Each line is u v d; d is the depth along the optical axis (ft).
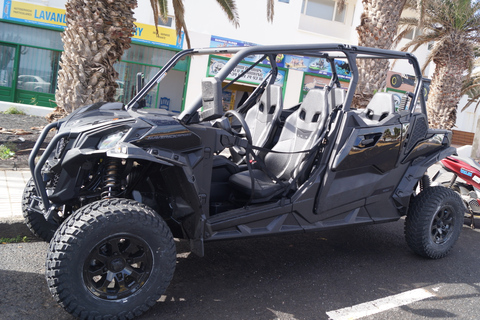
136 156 8.43
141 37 51.19
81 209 8.38
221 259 12.48
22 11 48.85
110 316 8.30
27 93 51.19
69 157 8.84
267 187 11.21
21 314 8.48
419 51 65.62
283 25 56.59
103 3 22.54
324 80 55.83
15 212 13.29
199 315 9.17
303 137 12.12
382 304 10.55
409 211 14.02
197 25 52.65
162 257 8.71
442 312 10.40
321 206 11.84
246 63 14.07
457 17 44.55
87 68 22.99
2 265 10.62
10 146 21.91
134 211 8.46
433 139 14.60
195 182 9.46
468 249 15.90
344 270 12.60
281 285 11.12
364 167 12.57
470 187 18.92
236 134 10.56
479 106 89.35
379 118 13.48
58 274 7.80
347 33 64.75
